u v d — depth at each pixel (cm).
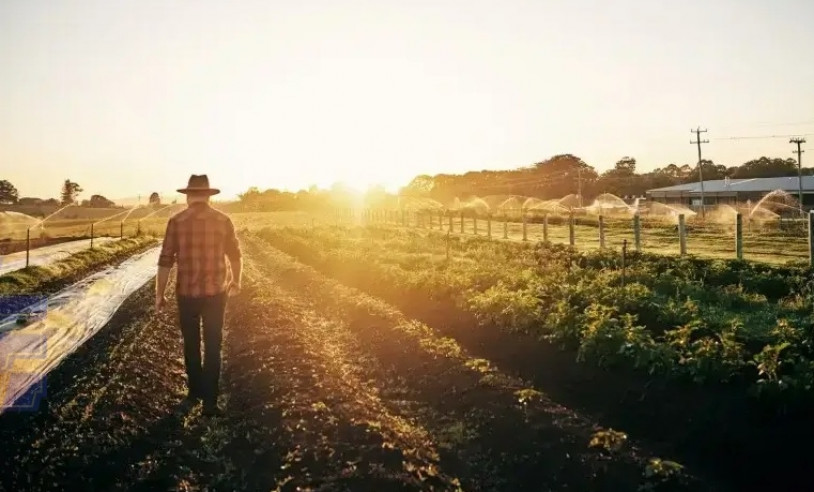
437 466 812
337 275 2470
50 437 838
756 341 1004
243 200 14412
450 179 12988
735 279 1639
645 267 1830
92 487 728
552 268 1969
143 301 2020
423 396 1079
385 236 4103
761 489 752
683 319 1155
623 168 12781
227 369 1234
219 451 833
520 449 839
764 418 822
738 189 6938
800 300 1327
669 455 827
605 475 754
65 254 3481
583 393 1016
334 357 1323
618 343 1038
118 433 865
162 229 6931
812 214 1712
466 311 1510
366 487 708
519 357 1203
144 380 1102
